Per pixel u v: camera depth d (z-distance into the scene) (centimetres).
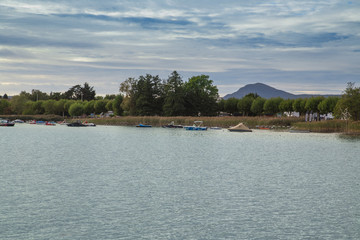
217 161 5725
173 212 2953
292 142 9100
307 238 2452
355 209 3064
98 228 2584
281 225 2678
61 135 11612
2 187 3738
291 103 18200
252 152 6981
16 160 5675
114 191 3600
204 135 11506
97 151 7012
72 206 3083
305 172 4753
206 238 2431
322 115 17650
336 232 2556
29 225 2627
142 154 6556
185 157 6175
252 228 2616
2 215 2831
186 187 3803
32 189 3659
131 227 2611
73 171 4684
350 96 12594
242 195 3494
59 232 2503
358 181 4172
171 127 15550
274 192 3619
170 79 19475
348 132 11638
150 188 3741
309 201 3300
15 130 14462
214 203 3212
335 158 6153
